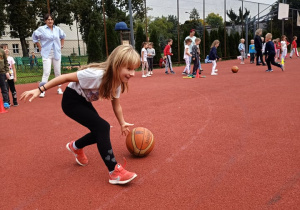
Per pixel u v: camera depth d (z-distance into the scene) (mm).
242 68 15352
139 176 2908
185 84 9797
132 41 15750
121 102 6875
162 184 2715
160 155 3449
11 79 6828
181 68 17547
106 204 2406
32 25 32625
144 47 12641
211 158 3277
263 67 15430
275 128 4324
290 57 22625
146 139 3322
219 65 18469
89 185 2773
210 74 12984
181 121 4934
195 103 6445
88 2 39219
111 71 2512
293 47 22656
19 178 2994
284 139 3814
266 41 12789
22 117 5715
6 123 5289
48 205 2436
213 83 9758
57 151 3758
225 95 7328
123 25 17500
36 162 3412
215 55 12484
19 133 4621
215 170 2959
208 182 2709
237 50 25484
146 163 3225
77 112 2756
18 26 32656
